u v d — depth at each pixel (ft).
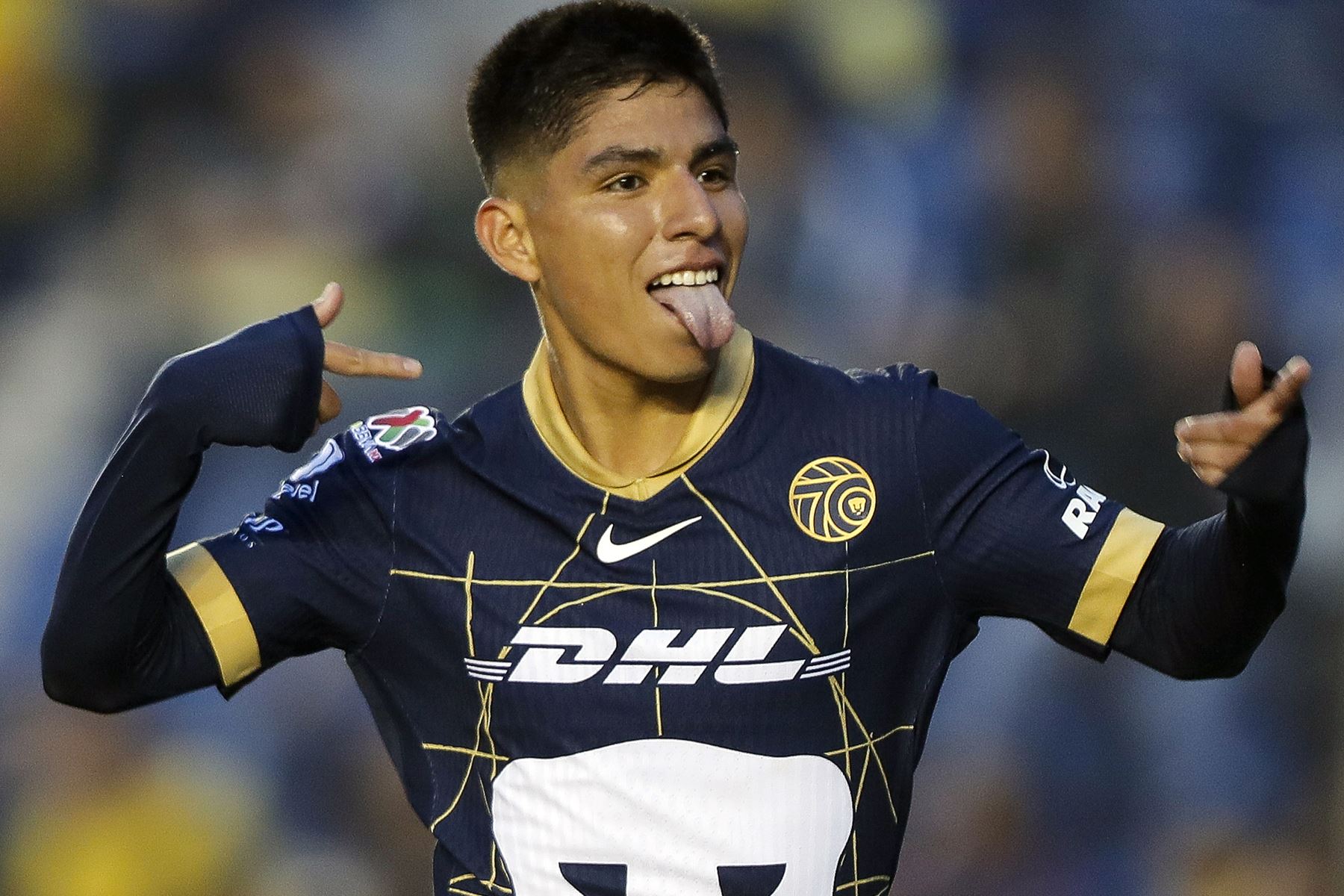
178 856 92.02
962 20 114.32
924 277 109.91
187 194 112.88
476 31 115.96
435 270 111.14
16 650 99.50
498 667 32.60
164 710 94.58
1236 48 113.39
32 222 112.47
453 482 33.53
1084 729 92.79
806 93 113.09
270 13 115.65
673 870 31.96
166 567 33.60
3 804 93.45
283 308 109.50
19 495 104.47
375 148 113.80
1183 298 106.93
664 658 32.04
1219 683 94.38
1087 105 111.75
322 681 95.14
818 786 32.12
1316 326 108.37
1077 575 32.01
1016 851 90.68
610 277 31.94
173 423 31.76
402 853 92.07
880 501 32.30
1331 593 97.04
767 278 109.40
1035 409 105.60
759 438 32.81
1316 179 111.96
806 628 31.89
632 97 31.76
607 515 32.58
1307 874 90.68
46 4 113.60
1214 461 28.84
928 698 32.99
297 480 34.86
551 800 32.45
